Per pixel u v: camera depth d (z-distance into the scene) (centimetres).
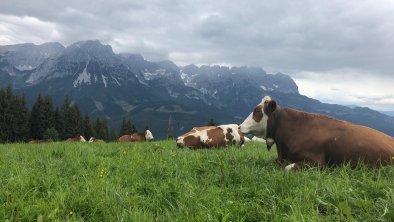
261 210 178
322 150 292
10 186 221
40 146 509
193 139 575
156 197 212
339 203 169
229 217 175
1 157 354
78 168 291
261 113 335
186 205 193
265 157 371
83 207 192
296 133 310
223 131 591
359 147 279
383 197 188
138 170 283
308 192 195
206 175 266
